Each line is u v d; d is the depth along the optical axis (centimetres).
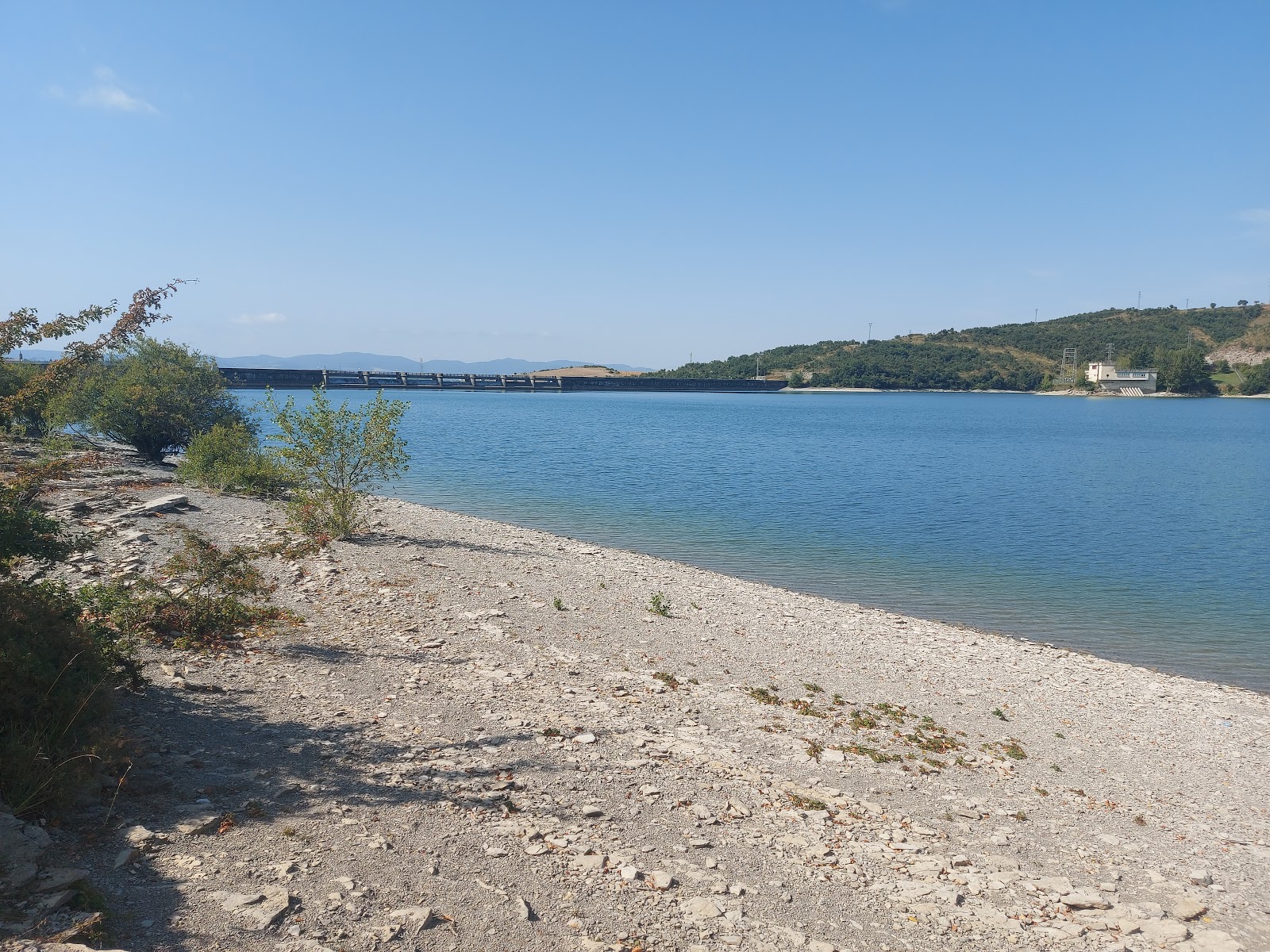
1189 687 1579
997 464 6359
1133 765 1114
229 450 2664
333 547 1834
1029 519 3694
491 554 2056
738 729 1034
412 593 1491
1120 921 661
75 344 755
